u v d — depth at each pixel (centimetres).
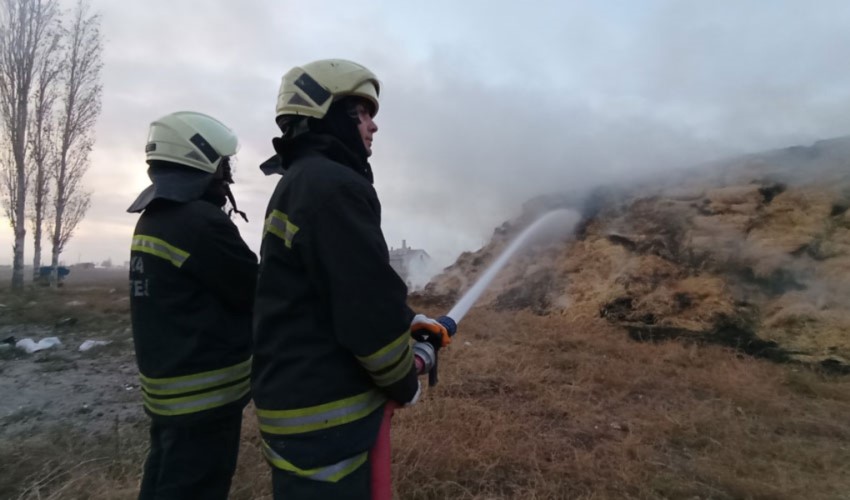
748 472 344
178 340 213
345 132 171
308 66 172
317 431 148
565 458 355
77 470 325
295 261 154
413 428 379
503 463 345
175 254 214
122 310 1091
